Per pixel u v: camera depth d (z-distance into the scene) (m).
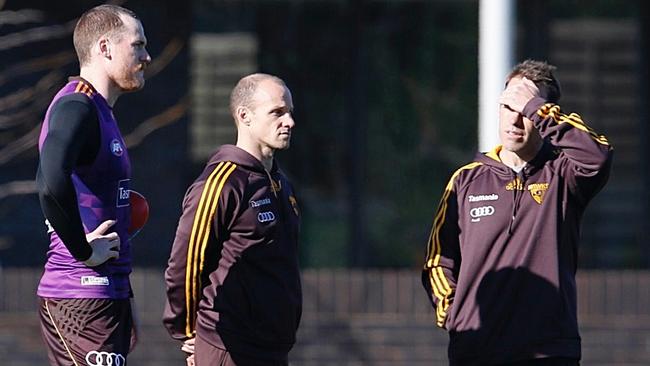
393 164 39.12
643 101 38.91
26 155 37.38
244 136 20.94
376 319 33.78
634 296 33.56
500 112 20.58
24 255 38.00
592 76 39.03
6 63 36.91
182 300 20.58
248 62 38.66
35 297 33.91
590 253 39.31
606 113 39.09
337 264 39.03
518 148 20.36
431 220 38.97
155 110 38.16
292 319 21.08
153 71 37.69
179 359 33.72
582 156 19.80
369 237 39.03
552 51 39.00
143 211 20.25
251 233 20.47
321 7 38.94
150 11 38.25
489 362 20.33
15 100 34.16
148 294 33.94
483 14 27.50
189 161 38.44
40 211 38.03
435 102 38.97
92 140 19.02
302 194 39.09
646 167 39.03
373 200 39.09
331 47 38.97
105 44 19.42
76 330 19.27
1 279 33.88
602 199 39.28
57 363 19.48
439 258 21.17
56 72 36.31
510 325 20.27
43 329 19.72
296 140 39.06
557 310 20.14
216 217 20.30
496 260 20.39
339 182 39.06
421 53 39.03
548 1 38.94
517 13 38.91
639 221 39.12
